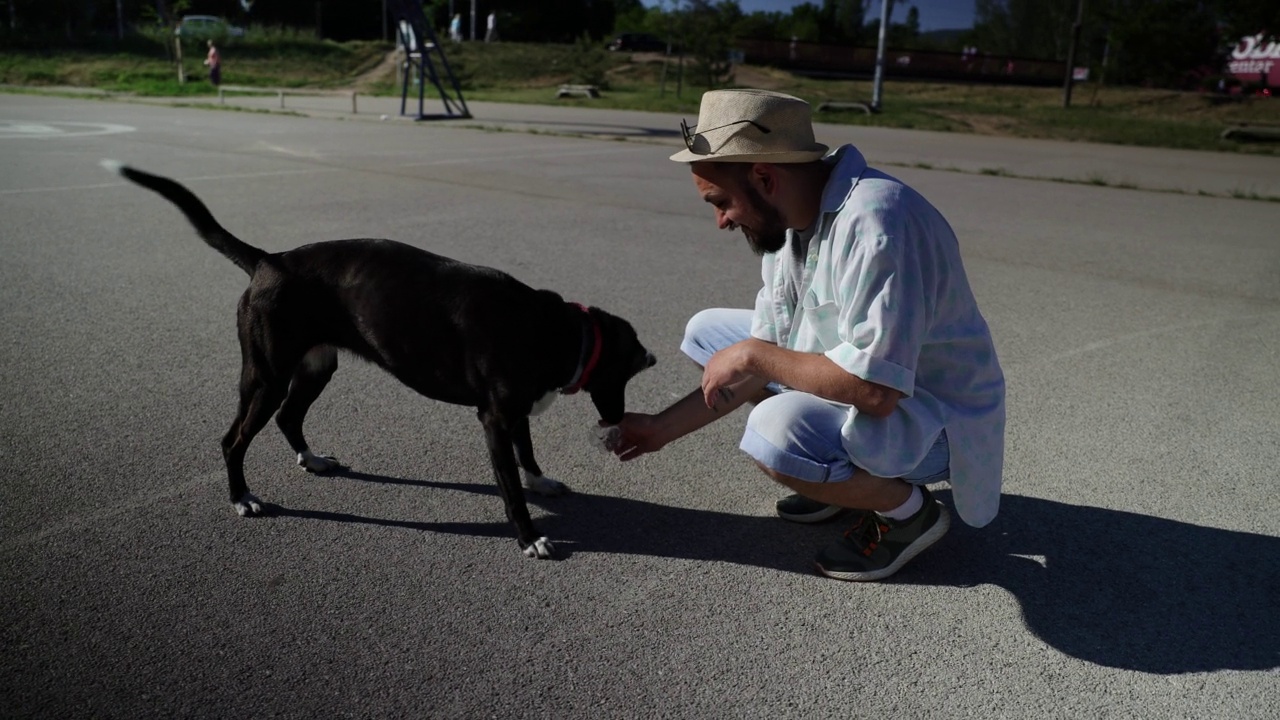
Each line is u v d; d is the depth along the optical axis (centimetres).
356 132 1565
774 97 248
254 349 307
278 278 305
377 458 364
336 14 5347
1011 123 2197
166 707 223
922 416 264
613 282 616
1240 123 2305
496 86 3262
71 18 3759
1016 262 720
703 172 253
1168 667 252
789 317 291
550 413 416
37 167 1016
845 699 235
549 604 271
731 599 278
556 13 5991
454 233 743
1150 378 471
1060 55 7019
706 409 301
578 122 1930
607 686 236
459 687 233
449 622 261
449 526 315
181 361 451
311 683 233
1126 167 1419
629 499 340
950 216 913
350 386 435
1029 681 244
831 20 7044
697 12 2883
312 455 350
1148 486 356
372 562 291
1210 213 986
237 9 4850
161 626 254
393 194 916
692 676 241
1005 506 340
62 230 708
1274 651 259
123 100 2216
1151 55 3884
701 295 594
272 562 288
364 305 301
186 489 332
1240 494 351
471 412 411
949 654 254
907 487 282
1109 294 631
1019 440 396
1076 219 920
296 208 818
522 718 223
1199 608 279
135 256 639
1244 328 560
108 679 232
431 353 298
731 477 359
